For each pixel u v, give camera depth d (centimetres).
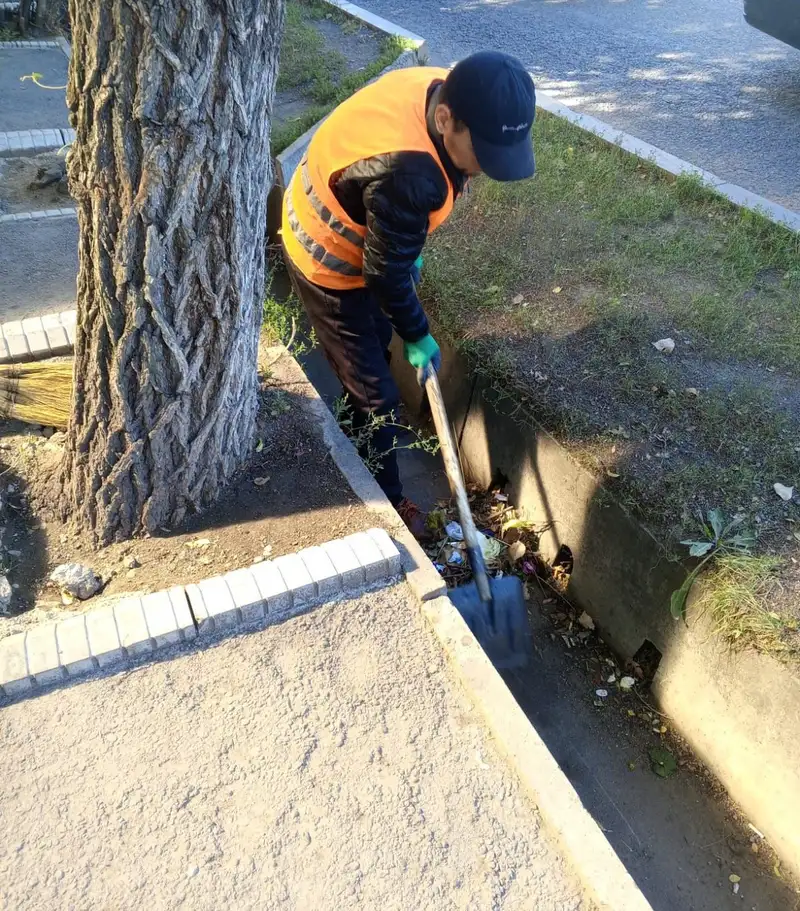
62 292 386
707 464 311
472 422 386
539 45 802
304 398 318
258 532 270
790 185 546
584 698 313
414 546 267
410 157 236
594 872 196
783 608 259
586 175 498
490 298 399
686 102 679
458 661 238
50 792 202
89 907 184
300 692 228
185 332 235
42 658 221
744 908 256
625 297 397
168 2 181
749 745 264
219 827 199
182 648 234
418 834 202
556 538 347
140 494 260
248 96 209
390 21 856
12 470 282
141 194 205
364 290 300
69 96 199
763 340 370
